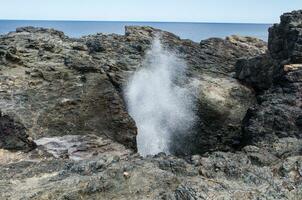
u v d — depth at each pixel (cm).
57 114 2848
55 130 2744
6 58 3359
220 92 3872
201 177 1505
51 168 1709
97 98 3102
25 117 2681
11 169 1719
